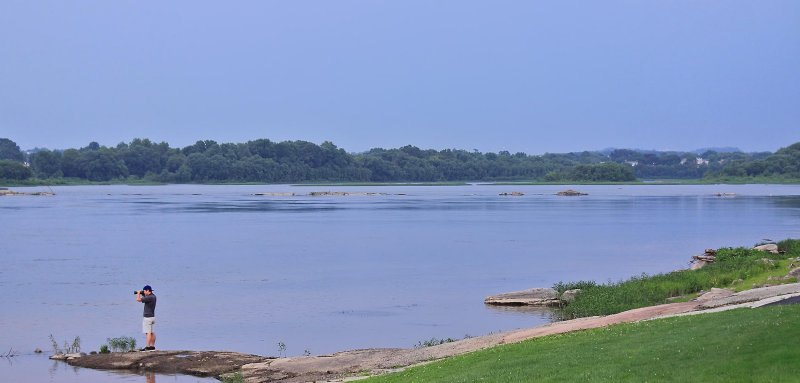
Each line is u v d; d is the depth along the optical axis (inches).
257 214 5502.0
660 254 2881.4
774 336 772.6
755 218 4753.9
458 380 845.8
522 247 3193.9
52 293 1993.1
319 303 1843.0
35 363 1222.3
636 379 718.5
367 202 7460.6
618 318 1206.3
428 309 1760.6
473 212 5753.0
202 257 2842.0
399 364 1092.5
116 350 1330.0
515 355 943.0
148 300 1295.5
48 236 3700.8
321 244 3346.5
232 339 1451.8
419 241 3474.4
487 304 1820.9
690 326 929.5
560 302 1769.2
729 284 1647.4
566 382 752.3
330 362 1146.7
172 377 1119.6
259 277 2308.1
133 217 5128.0
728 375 679.7
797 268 1621.6
